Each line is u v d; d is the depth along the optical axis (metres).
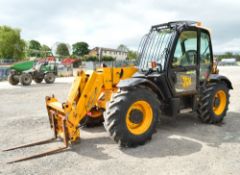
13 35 53.72
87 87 4.11
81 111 4.06
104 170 3.29
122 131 3.88
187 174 3.17
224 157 3.67
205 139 4.44
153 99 4.23
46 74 16.36
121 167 3.37
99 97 4.46
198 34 5.06
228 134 4.74
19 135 4.80
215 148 4.02
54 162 3.55
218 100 5.48
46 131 5.04
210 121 5.35
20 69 15.59
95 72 4.25
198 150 3.93
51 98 4.51
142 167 3.37
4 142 4.41
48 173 3.24
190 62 5.01
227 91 5.61
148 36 5.13
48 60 17.23
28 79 15.25
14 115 6.59
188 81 4.98
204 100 5.26
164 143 4.24
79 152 3.89
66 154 3.82
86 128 5.13
